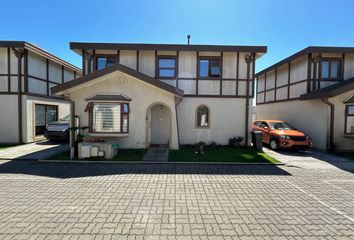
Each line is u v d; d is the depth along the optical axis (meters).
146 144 10.77
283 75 16.11
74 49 12.16
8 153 9.95
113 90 10.48
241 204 4.88
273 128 12.70
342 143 11.77
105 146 8.87
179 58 12.49
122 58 12.48
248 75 12.47
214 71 12.64
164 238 3.50
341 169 8.07
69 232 3.62
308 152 11.44
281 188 5.98
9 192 5.39
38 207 4.56
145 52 12.48
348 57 13.12
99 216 4.20
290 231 3.79
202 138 12.61
